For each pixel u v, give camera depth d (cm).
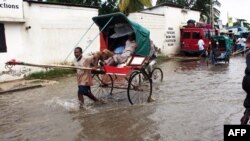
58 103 1014
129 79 954
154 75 1362
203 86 1256
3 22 1437
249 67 440
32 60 1591
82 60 918
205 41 2780
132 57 1024
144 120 808
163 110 896
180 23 3078
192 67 1948
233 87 1220
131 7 2325
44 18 1652
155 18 2647
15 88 1257
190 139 665
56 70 1656
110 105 966
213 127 735
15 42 1500
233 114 833
